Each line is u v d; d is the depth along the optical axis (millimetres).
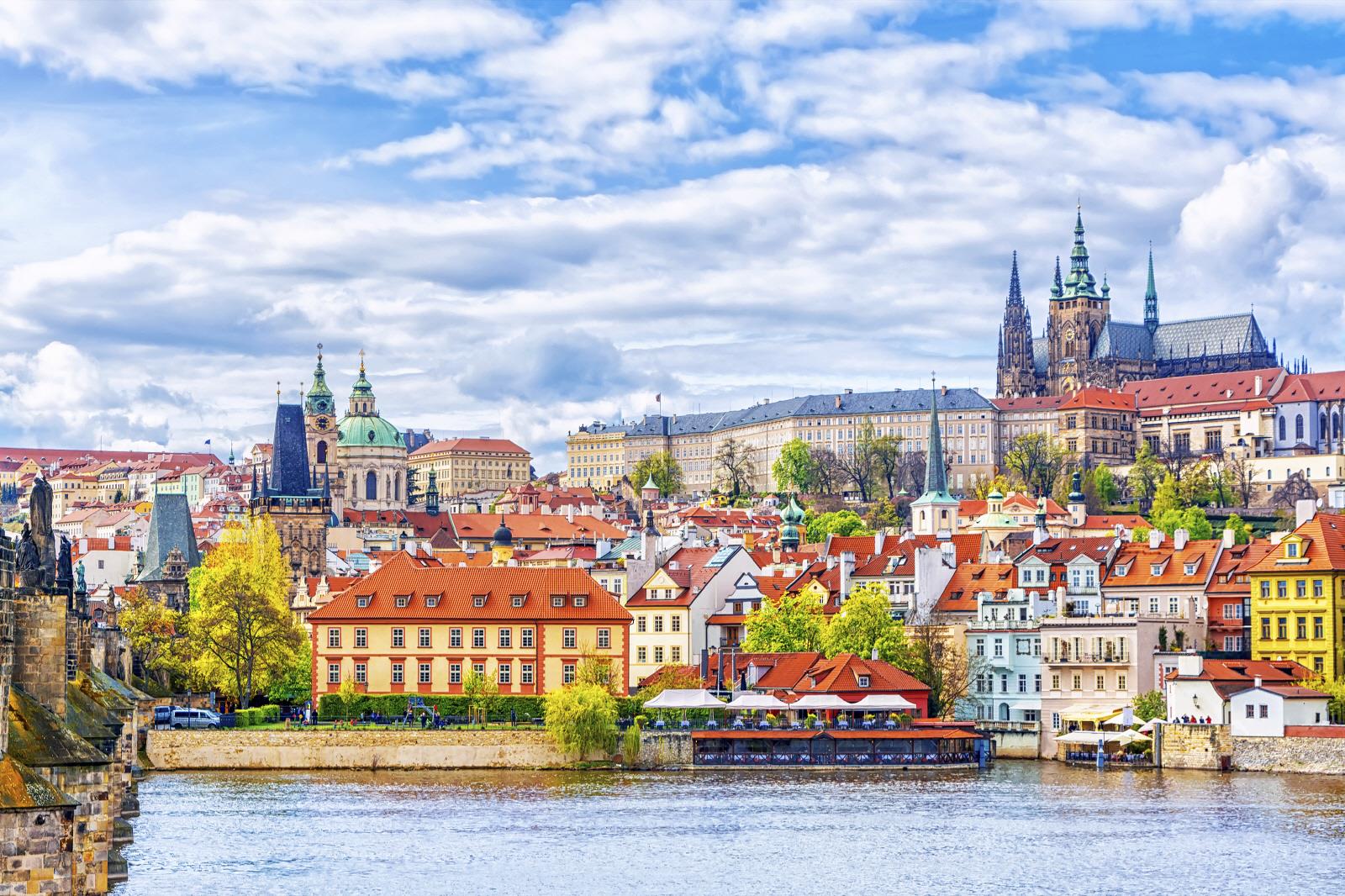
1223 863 186625
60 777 100188
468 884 174125
